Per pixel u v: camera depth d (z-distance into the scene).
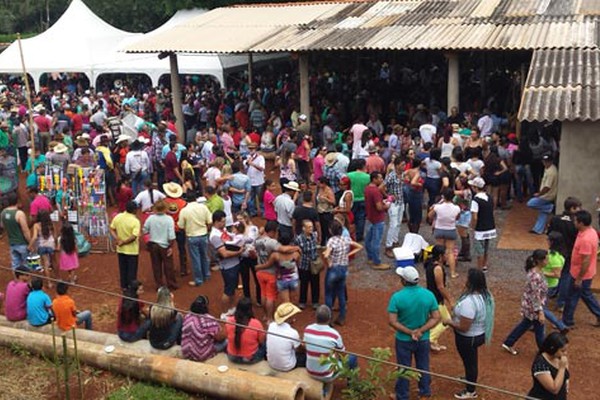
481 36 18.86
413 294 8.10
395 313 8.16
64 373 9.16
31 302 10.20
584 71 16.08
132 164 16.95
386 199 13.20
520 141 17.58
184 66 29.52
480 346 9.22
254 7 26.75
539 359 6.99
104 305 12.00
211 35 23.22
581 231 9.85
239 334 8.74
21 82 37.81
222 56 29.55
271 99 27.11
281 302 10.61
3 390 9.21
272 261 10.42
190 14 34.19
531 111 14.25
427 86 27.86
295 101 26.52
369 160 14.93
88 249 14.58
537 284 9.12
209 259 13.36
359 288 12.16
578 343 9.87
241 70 30.77
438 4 23.09
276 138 22.02
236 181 14.76
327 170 14.59
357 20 22.45
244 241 11.09
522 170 16.67
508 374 9.09
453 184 14.88
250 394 8.29
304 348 8.72
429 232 14.87
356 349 9.98
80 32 32.12
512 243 13.95
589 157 13.93
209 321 9.07
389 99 26.81
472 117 20.00
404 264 9.57
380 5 24.17
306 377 8.42
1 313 11.66
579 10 20.42
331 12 24.25
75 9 33.06
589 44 17.48
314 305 11.40
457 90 19.23
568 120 13.75
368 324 10.78
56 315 10.00
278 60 32.16
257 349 8.83
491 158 15.80
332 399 8.58
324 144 20.47
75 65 30.45
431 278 9.38
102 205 14.69
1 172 16.38
